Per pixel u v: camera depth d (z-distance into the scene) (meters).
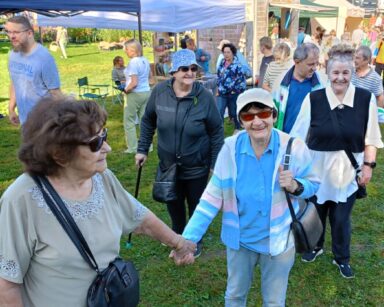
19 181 1.36
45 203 1.35
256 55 11.67
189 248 2.02
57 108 1.33
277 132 2.14
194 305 3.10
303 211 2.19
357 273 3.42
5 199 1.33
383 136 7.37
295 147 2.11
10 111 4.93
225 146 2.18
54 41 24.64
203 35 12.18
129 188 5.27
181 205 3.52
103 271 1.45
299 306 3.07
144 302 3.13
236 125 7.44
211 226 4.19
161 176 3.28
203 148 3.22
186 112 3.12
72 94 1.51
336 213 3.15
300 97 3.45
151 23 8.32
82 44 27.38
